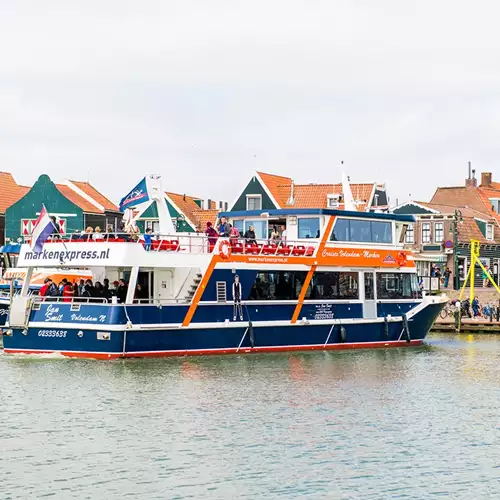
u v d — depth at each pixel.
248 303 43.72
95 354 41.06
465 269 87.75
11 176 89.00
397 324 49.28
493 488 24.83
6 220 81.69
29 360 41.41
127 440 28.81
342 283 47.09
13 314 42.44
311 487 24.77
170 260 41.75
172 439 28.94
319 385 37.59
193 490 24.44
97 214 82.69
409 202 89.19
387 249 48.75
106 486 24.66
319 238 46.12
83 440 28.80
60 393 35.03
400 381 39.00
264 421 31.27
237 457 27.17
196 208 100.44
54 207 81.19
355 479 25.39
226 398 34.62
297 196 87.75
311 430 30.23
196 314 42.34
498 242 93.00
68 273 53.81
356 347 47.59
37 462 26.59
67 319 41.47
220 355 43.22
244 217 48.16
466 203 100.94
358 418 31.98
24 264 43.38
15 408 32.75
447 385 38.25
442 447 28.44
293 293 45.22
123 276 45.47
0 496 23.86
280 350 44.94
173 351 41.97
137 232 43.88
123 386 36.31
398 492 24.47
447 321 64.62
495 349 50.47
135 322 40.88
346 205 50.91
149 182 45.62
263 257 44.12
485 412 33.12
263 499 23.91
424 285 81.25
